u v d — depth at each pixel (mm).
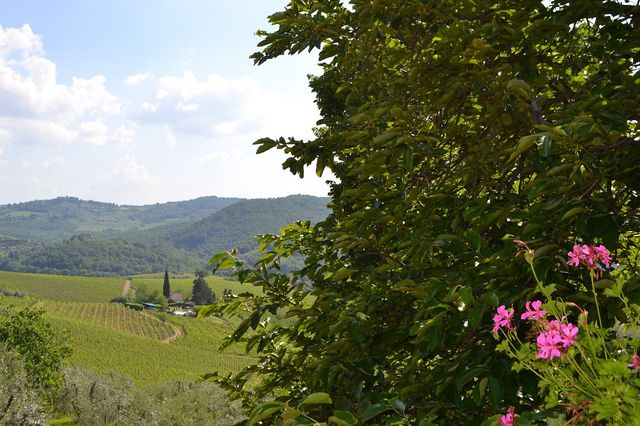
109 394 47625
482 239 3146
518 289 2652
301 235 5887
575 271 2760
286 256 5801
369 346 3553
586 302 2463
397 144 3457
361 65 4480
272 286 4605
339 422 2344
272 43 4438
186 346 120750
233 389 5555
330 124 5438
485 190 4160
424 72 3707
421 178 4426
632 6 3471
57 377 48219
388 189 4395
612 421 1564
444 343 2945
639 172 2920
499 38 3490
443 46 3545
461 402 2783
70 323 111250
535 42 3627
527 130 3805
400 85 3867
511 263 2742
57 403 47188
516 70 3674
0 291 163500
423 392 2961
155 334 131125
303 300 4734
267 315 5090
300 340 4383
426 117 4297
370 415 2506
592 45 3939
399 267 3674
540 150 2465
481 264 3010
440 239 3248
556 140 2604
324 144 4488
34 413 32031
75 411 45281
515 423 1934
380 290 3723
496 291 2736
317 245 5559
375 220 4027
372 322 3453
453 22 3750
